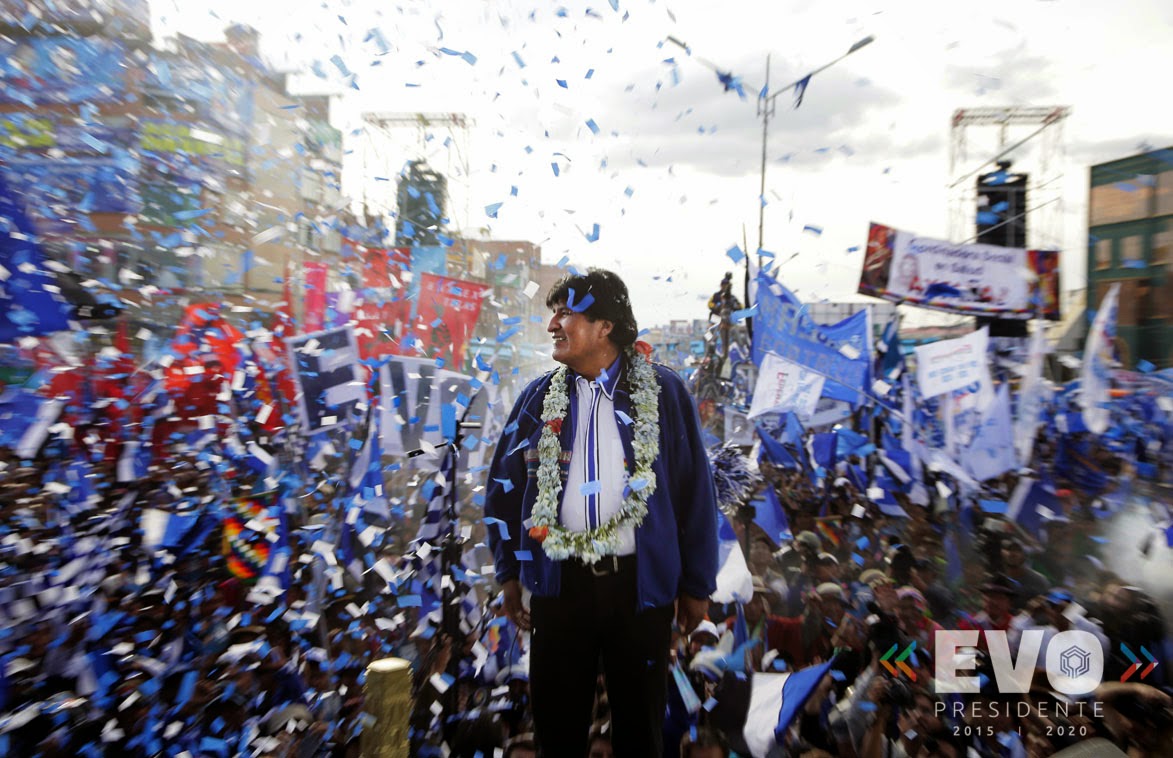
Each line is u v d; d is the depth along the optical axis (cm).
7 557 476
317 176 972
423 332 777
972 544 648
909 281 1180
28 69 827
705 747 349
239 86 991
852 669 456
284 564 494
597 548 270
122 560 494
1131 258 1089
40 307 575
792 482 795
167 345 751
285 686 416
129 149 894
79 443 607
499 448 313
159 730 379
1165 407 858
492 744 366
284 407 663
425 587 462
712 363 898
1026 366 846
